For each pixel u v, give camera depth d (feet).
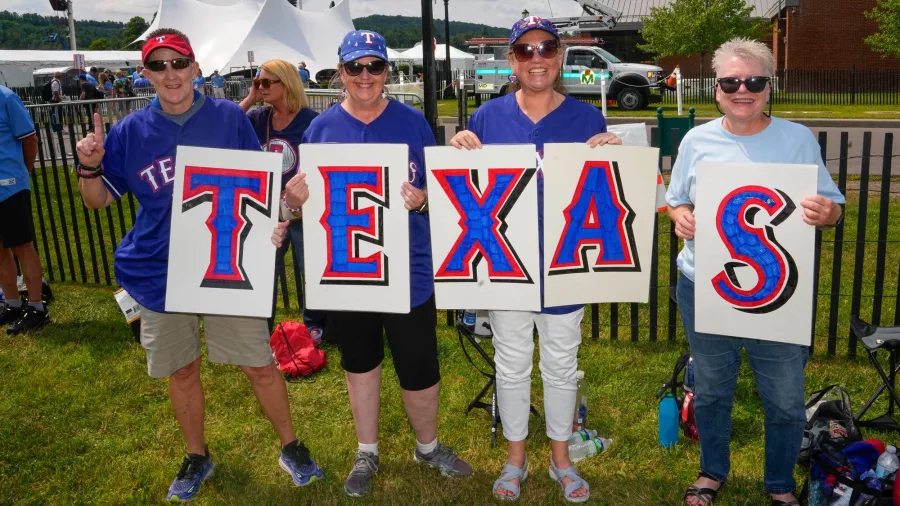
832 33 91.04
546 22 9.29
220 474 11.53
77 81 77.15
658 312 18.12
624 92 69.15
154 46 9.21
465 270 9.98
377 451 11.50
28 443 12.48
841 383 13.94
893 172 34.24
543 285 10.05
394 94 33.45
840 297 18.40
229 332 10.30
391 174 9.83
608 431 12.56
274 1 94.53
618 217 9.87
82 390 14.42
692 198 9.45
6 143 16.62
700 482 10.46
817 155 9.00
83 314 18.90
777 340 9.08
